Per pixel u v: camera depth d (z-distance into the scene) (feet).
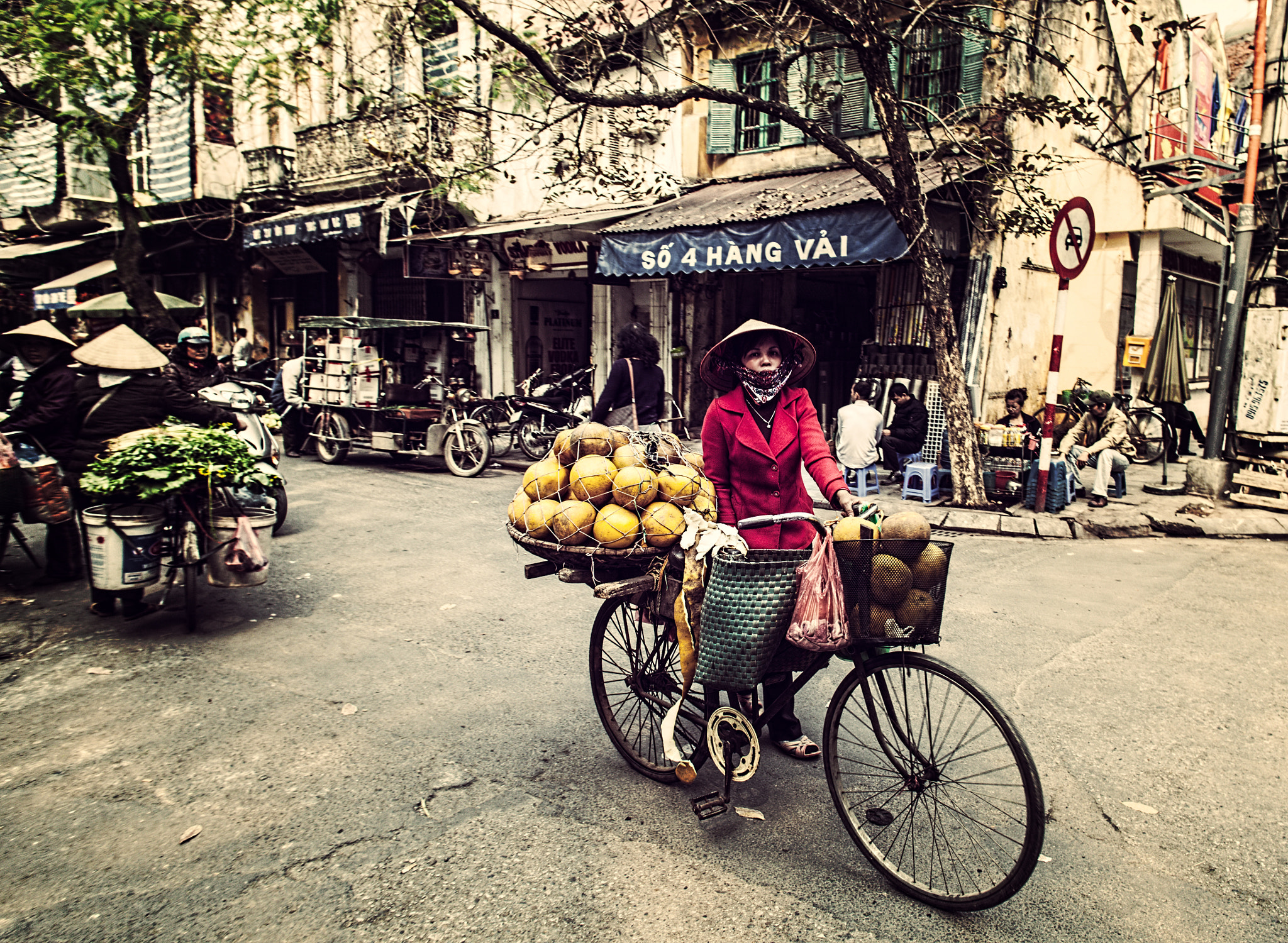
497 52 29.58
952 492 30.37
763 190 36.86
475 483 33.65
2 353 25.72
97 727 12.26
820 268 39.04
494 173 49.44
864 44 24.62
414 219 48.73
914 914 8.14
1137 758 11.38
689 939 7.75
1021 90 33.24
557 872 8.80
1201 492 29.37
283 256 61.62
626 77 43.86
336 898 8.36
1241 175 37.96
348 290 58.80
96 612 17.33
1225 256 40.32
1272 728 12.29
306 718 12.61
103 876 8.73
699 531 9.49
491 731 12.25
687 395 44.24
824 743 9.27
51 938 7.77
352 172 52.06
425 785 10.64
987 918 8.07
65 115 33.99
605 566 10.25
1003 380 34.78
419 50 49.03
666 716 9.94
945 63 34.60
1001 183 30.19
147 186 61.98
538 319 54.24
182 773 10.93
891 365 35.99
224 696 13.39
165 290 74.59
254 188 57.82
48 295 65.26
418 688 13.78
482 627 16.83
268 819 9.84
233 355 57.52
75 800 10.27
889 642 8.14
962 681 7.98
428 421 36.06
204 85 37.91
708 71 41.73
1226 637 16.30
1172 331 40.27
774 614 8.29
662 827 9.71
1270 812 10.01
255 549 16.72
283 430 41.19
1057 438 33.76
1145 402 42.37
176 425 16.96
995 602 18.54
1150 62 43.27
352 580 20.18
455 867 8.88
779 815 9.98
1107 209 38.75
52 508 18.74
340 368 37.42
